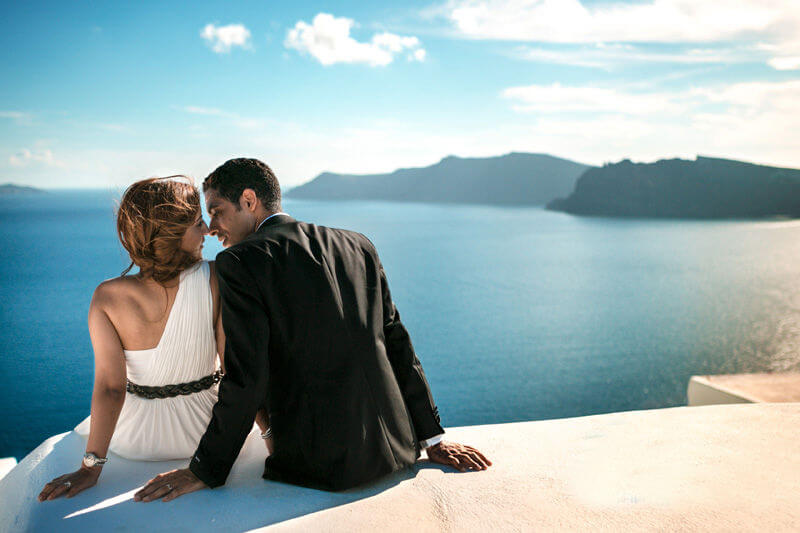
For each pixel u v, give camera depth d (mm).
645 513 1263
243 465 1587
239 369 1345
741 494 1364
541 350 95188
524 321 114562
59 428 46375
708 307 123688
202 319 1572
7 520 1303
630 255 195750
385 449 1435
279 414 1436
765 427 1891
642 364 86938
